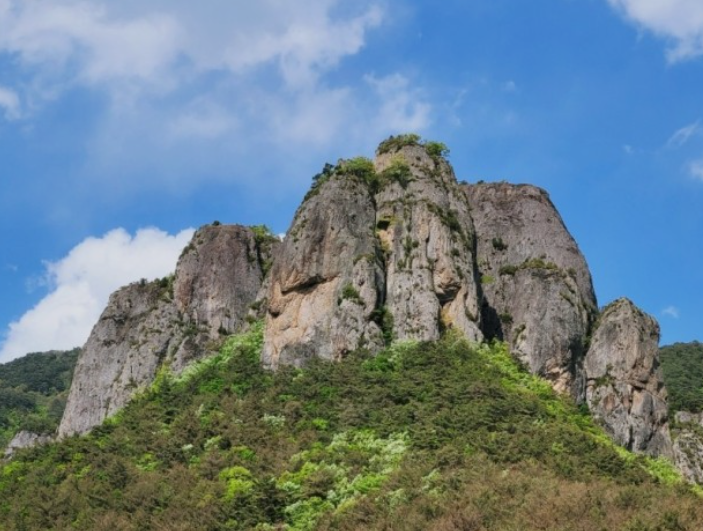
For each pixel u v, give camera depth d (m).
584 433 66.31
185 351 90.44
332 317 78.62
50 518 63.50
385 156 89.38
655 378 80.94
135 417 77.12
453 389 68.31
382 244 83.19
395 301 79.50
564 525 49.28
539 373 79.38
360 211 83.69
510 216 90.88
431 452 60.56
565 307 82.31
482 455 58.59
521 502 52.41
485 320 84.25
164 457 67.62
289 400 71.94
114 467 66.38
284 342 79.69
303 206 85.06
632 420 78.62
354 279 79.38
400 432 64.62
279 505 57.75
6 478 73.62
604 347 81.25
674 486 57.12
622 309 83.06
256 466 63.25
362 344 76.62
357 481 58.41
